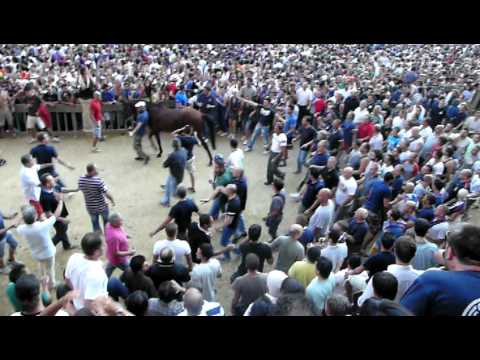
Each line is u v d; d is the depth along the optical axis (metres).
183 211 7.36
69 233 9.02
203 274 5.72
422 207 7.49
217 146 14.20
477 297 1.96
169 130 12.57
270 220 7.98
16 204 10.12
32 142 13.80
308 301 3.89
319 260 4.87
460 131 11.71
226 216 7.84
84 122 14.64
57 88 14.49
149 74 17.61
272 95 14.91
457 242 2.08
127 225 9.42
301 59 22.77
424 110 13.19
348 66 21.28
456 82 17.77
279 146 10.96
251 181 11.78
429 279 2.06
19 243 8.64
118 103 14.75
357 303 4.52
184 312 4.57
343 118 13.92
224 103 14.72
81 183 7.98
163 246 6.25
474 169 9.66
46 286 6.37
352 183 8.21
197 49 24.14
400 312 2.09
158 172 12.11
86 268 4.77
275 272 5.10
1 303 6.93
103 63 19.39
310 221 7.50
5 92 13.77
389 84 16.95
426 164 9.35
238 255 8.37
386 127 11.88
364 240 7.09
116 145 14.00
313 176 8.41
